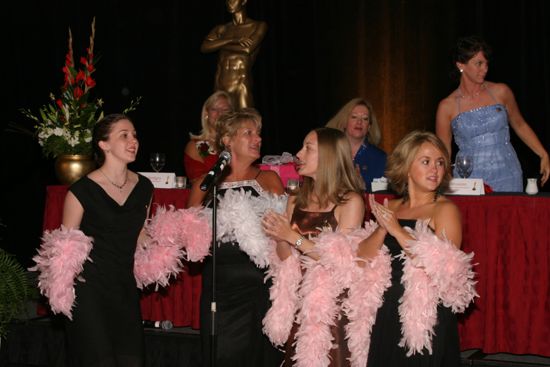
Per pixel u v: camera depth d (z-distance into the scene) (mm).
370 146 6547
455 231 4109
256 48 8664
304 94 9578
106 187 4930
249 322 4996
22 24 9508
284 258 4695
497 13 8609
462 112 6348
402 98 9273
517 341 5281
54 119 6719
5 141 9422
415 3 9172
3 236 9438
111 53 9938
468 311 5398
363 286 4250
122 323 4906
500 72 8602
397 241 4184
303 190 4602
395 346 4168
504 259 5309
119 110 9969
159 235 5102
